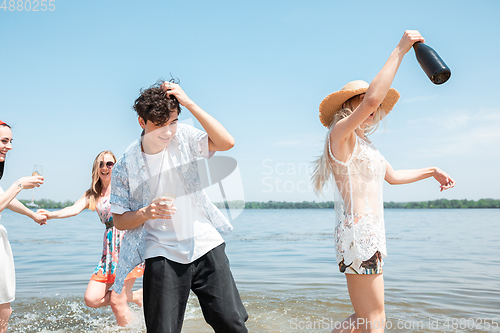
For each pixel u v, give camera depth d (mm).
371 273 2021
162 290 1874
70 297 4141
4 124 2971
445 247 7969
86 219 22281
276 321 3154
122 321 3250
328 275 5117
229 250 7805
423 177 2682
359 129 2275
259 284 4574
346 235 2104
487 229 13492
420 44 1961
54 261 6375
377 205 2146
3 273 2695
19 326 3182
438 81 1856
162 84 1884
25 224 16938
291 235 11727
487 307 3400
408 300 3660
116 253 3324
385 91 1888
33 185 2943
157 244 1946
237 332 1929
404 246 8211
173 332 1877
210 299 1933
